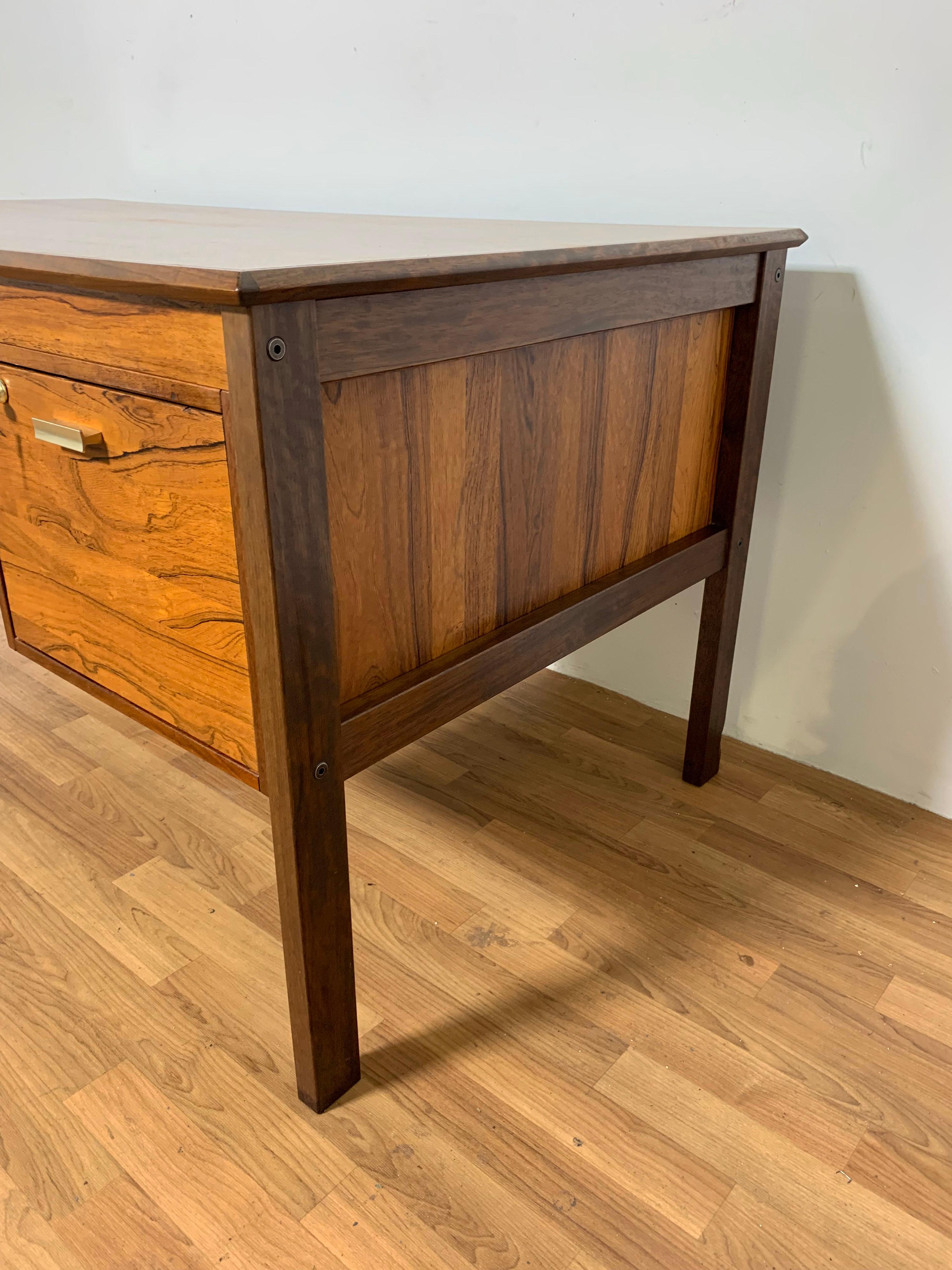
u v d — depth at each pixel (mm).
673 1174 730
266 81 1437
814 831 1131
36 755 1250
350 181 1409
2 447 823
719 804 1178
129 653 794
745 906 1011
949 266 959
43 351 712
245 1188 714
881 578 1115
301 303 541
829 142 992
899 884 1047
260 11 1391
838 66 962
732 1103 789
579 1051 834
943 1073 821
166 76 1561
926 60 912
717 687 1150
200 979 903
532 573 851
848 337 1046
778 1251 678
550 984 906
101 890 1015
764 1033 856
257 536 579
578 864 1068
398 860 1069
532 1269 662
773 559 1197
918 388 1018
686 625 1310
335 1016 756
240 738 711
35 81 1773
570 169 1186
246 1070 812
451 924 979
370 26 1284
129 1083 796
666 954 944
